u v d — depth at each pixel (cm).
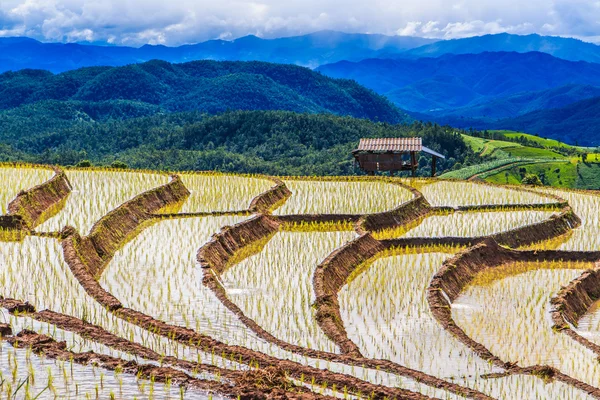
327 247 2605
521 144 15638
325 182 4331
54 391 1091
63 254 2075
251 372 1215
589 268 2605
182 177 4281
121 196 3288
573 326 2045
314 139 15088
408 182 4538
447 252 2736
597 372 1609
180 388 1129
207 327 1636
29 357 1230
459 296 2225
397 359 1603
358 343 1703
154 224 2878
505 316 2020
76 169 4431
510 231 3014
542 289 2309
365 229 3033
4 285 1770
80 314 1583
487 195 4003
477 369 1560
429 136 13962
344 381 1289
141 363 1256
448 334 1786
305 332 1702
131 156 14900
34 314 1512
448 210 3591
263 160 14112
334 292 2125
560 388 1454
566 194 4278
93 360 1231
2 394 1062
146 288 1936
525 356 1702
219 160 13650
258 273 2248
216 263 2325
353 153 5147
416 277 2317
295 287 2083
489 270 2572
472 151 13612
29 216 2702
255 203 3322
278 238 2808
